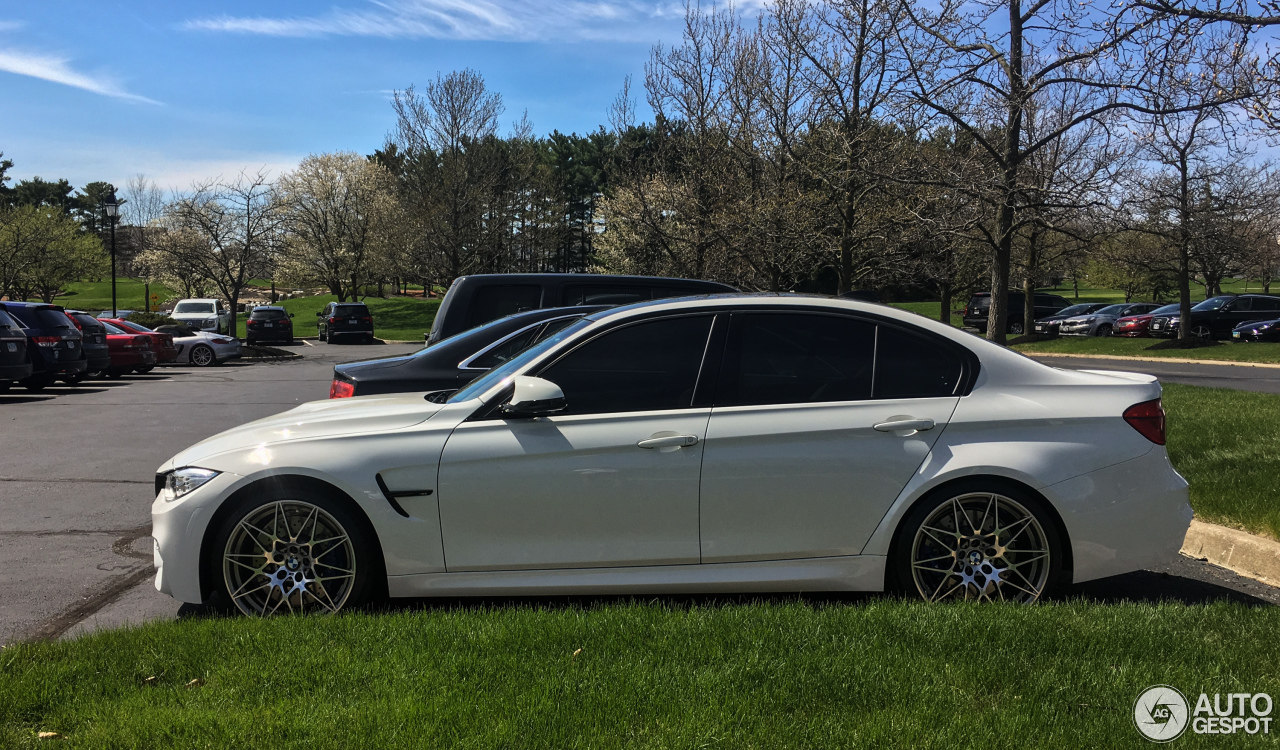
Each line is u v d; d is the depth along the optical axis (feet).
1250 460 23.00
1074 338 115.96
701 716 9.36
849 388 13.85
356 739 8.93
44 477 27.27
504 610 13.20
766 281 60.95
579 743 8.82
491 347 23.40
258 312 118.11
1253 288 248.52
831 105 49.26
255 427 14.70
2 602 15.43
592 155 219.00
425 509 13.43
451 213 144.77
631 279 31.68
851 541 13.56
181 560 13.55
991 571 13.57
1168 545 13.69
